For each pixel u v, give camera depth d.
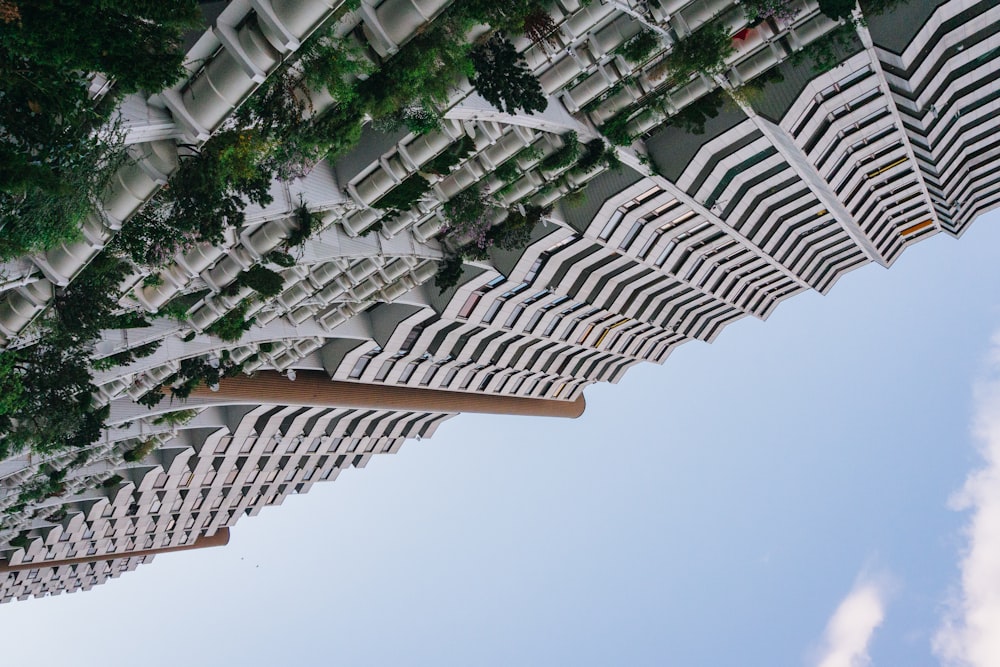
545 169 37.34
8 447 33.19
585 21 26.16
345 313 49.75
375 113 23.66
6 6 14.93
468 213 38.22
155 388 48.75
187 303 36.53
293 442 75.44
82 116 18.16
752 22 32.47
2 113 17.31
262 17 18.55
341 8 20.25
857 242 73.81
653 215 52.12
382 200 32.88
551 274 55.66
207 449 69.69
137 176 21.36
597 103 36.69
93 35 16.11
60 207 18.92
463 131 30.61
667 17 28.83
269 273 34.41
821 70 41.47
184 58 17.95
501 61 25.78
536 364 72.75
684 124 41.06
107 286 25.78
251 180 23.92
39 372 27.11
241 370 51.06
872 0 34.31
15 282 22.78
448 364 65.62
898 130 53.41
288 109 22.19
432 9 21.22
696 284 65.88
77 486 65.69
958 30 43.88
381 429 81.62
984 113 59.22
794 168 50.91
